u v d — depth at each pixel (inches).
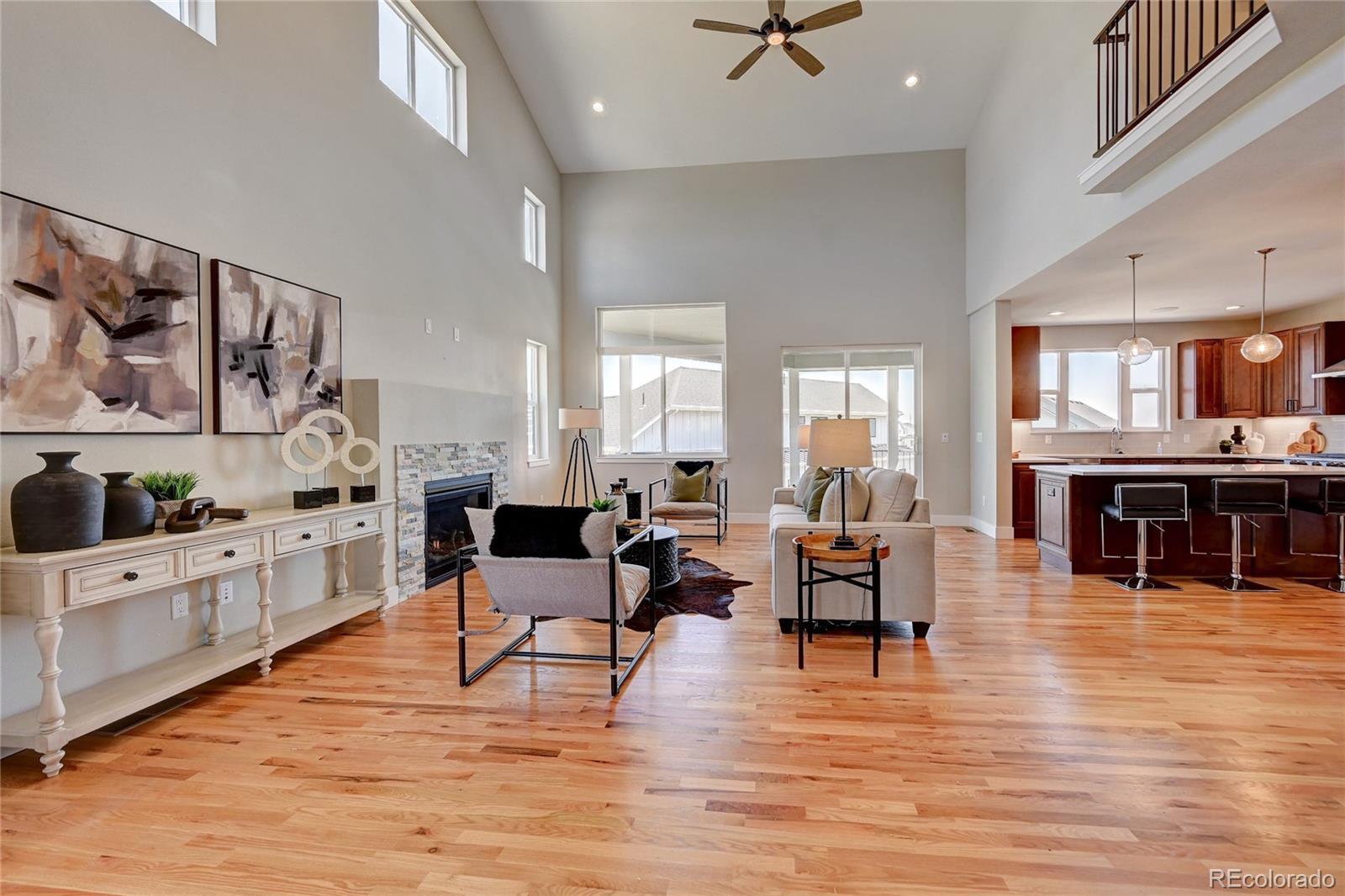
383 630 141.9
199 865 64.0
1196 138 130.2
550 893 59.7
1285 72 107.3
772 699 102.9
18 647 86.0
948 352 288.8
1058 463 266.2
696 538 261.7
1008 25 225.6
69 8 90.9
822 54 239.3
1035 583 180.5
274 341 130.1
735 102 265.6
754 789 76.6
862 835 67.6
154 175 104.2
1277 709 97.4
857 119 272.2
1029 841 66.4
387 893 60.0
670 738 89.9
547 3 223.8
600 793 76.1
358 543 153.9
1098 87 161.0
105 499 89.5
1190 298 247.8
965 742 87.7
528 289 267.9
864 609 133.9
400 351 175.5
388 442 158.9
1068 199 186.1
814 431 121.5
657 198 307.3
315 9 143.4
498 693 106.8
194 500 99.0
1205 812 71.3
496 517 108.3
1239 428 286.2
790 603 136.9
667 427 314.7
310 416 132.9
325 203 146.1
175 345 107.7
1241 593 167.6
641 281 308.5
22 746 79.8
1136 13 144.2
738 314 302.7
